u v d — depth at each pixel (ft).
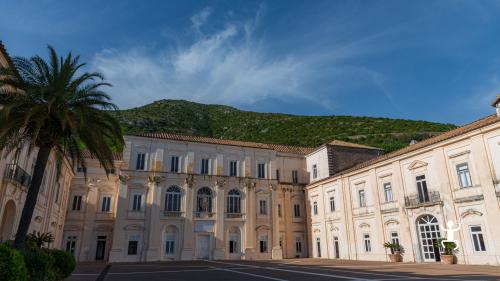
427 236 94.94
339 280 53.93
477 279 51.37
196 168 141.08
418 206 96.58
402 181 103.81
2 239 72.23
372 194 115.55
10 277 28.32
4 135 52.29
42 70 57.82
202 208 136.98
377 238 111.55
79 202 141.08
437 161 92.89
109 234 140.36
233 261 122.83
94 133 58.18
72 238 136.77
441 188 91.04
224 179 142.31
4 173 66.18
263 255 139.23
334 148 152.25
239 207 142.72
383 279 53.72
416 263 91.15
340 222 130.82
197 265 100.78
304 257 149.28
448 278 53.57
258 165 152.25
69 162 120.47
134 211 128.06
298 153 167.73
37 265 41.98
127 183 129.80
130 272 76.54
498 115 81.35
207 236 135.13
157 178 132.77
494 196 77.82
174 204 134.31
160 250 127.03
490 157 79.92
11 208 73.72
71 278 61.82
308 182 164.04
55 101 55.31
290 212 153.48
